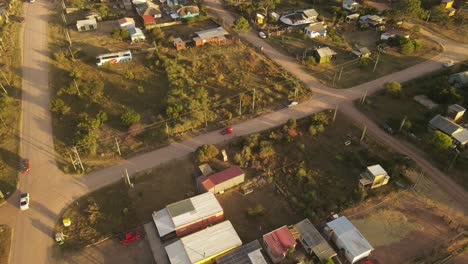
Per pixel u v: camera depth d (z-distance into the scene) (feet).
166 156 213.25
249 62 298.35
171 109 235.81
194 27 355.77
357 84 276.41
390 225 177.27
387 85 260.62
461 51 323.57
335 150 217.97
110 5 398.01
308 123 235.81
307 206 183.93
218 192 191.11
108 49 314.35
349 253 158.92
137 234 170.09
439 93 254.06
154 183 196.44
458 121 241.35
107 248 166.09
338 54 315.17
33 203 185.06
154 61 294.66
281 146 220.84
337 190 193.26
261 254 156.46
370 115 245.65
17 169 204.03
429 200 188.96
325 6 403.13
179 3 398.01
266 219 179.63
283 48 320.91
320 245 161.68
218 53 309.63
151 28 340.80
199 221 170.40
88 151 213.66
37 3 403.13
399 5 360.28
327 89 270.87
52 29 347.15
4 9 372.58
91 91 257.96
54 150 215.92
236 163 208.64
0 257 161.38
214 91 264.72
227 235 164.25
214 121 239.71
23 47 317.42
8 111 243.40
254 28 353.51
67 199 187.42
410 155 214.69
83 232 171.83
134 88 267.80
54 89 266.36
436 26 366.02
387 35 332.39
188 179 199.41
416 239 171.53
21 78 276.82
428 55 315.99
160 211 174.09
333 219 176.86
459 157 211.20
